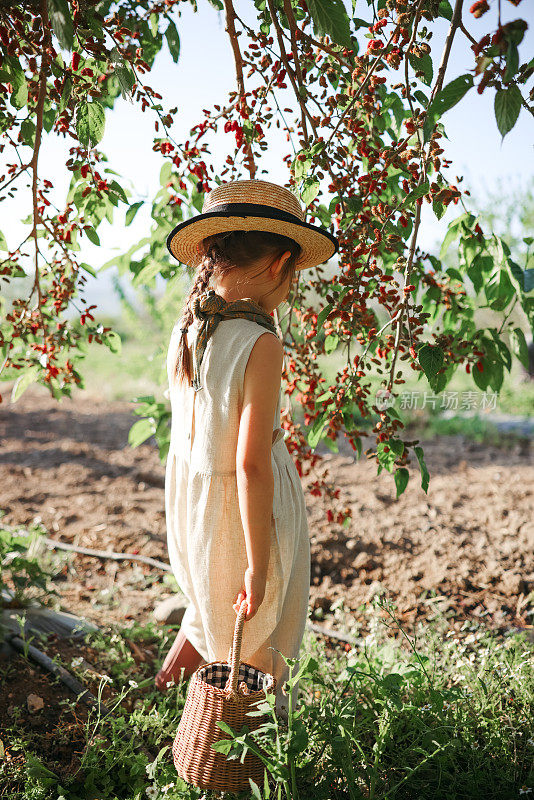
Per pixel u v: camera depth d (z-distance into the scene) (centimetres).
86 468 596
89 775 206
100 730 224
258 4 248
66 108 229
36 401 940
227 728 171
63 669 258
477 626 323
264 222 187
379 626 300
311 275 276
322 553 402
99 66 232
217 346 185
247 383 178
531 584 370
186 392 196
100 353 1338
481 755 207
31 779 201
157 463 625
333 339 259
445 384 248
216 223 190
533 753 214
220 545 187
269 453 176
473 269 251
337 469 590
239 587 189
